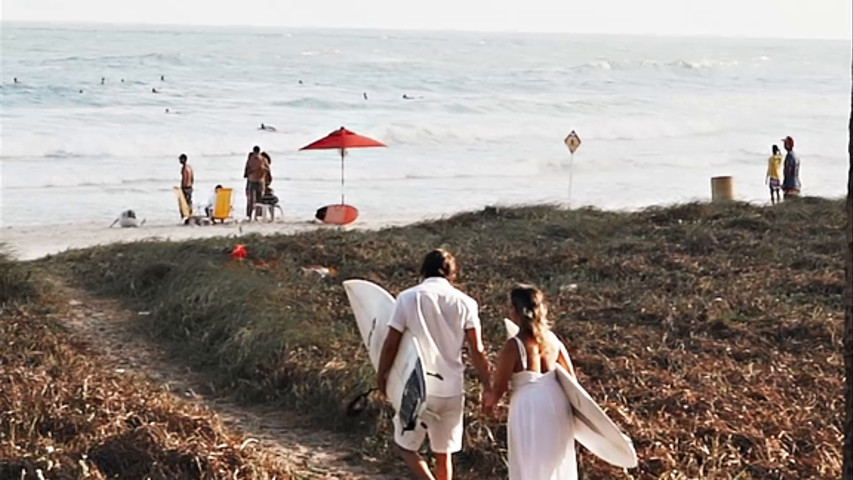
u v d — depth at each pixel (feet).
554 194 127.24
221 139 157.89
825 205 75.41
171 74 278.26
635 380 37.24
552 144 180.14
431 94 260.42
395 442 29.45
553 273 56.34
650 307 47.83
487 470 30.76
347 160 148.77
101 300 53.52
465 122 197.47
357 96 240.53
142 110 194.29
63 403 31.96
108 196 114.42
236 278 49.32
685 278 54.65
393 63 372.38
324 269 56.80
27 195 113.50
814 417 33.83
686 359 40.34
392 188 127.34
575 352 40.78
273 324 41.98
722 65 479.00
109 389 34.12
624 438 25.04
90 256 62.44
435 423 28.35
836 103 288.71
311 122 188.85
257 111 203.31
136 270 55.11
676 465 29.89
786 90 347.97
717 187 99.40
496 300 49.70
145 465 28.17
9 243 78.07
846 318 18.58
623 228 68.90
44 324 46.09
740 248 62.03
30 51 369.50
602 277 55.62
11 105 194.08
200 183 127.24
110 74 266.16
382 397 35.04
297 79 284.00
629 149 178.09
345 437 34.45
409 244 63.77
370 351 30.71
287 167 140.05
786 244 63.05
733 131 213.87
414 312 27.86
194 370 42.24
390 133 177.06
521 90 287.28
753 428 32.48
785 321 45.55
